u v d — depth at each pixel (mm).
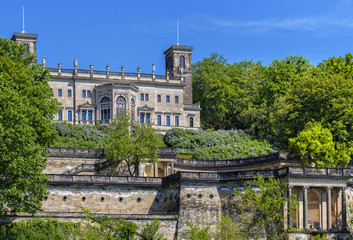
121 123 97438
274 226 73438
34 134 73938
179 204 78062
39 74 87500
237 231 73438
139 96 139250
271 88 132875
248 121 131250
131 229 69188
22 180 66938
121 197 82125
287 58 138875
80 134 114562
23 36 139375
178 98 142500
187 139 122500
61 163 97062
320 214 76938
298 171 75875
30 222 70812
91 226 68750
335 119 101562
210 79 149125
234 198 78000
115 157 92125
